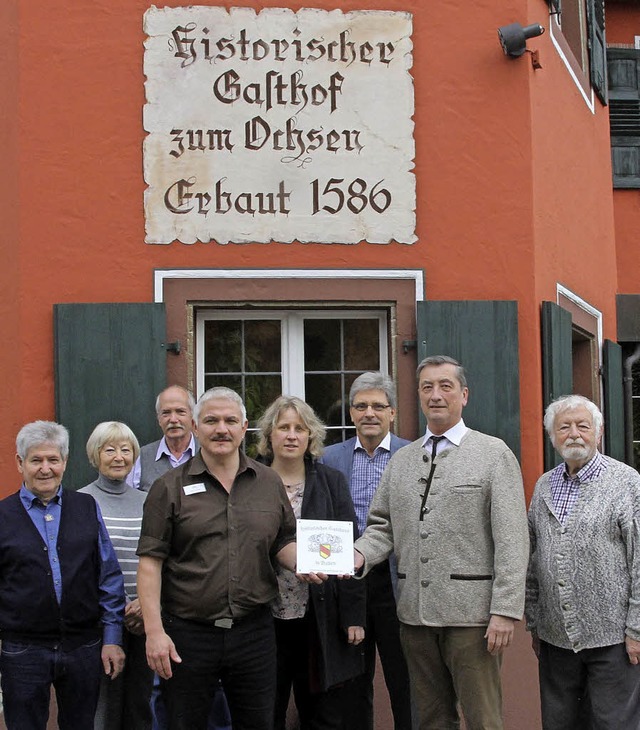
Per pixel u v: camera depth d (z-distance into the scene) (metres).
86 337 6.21
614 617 4.31
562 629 4.39
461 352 6.42
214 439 4.22
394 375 6.47
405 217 6.52
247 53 6.46
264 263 6.41
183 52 6.41
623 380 9.12
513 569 4.31
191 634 4.18
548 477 4.60
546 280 6.83
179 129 6.39
